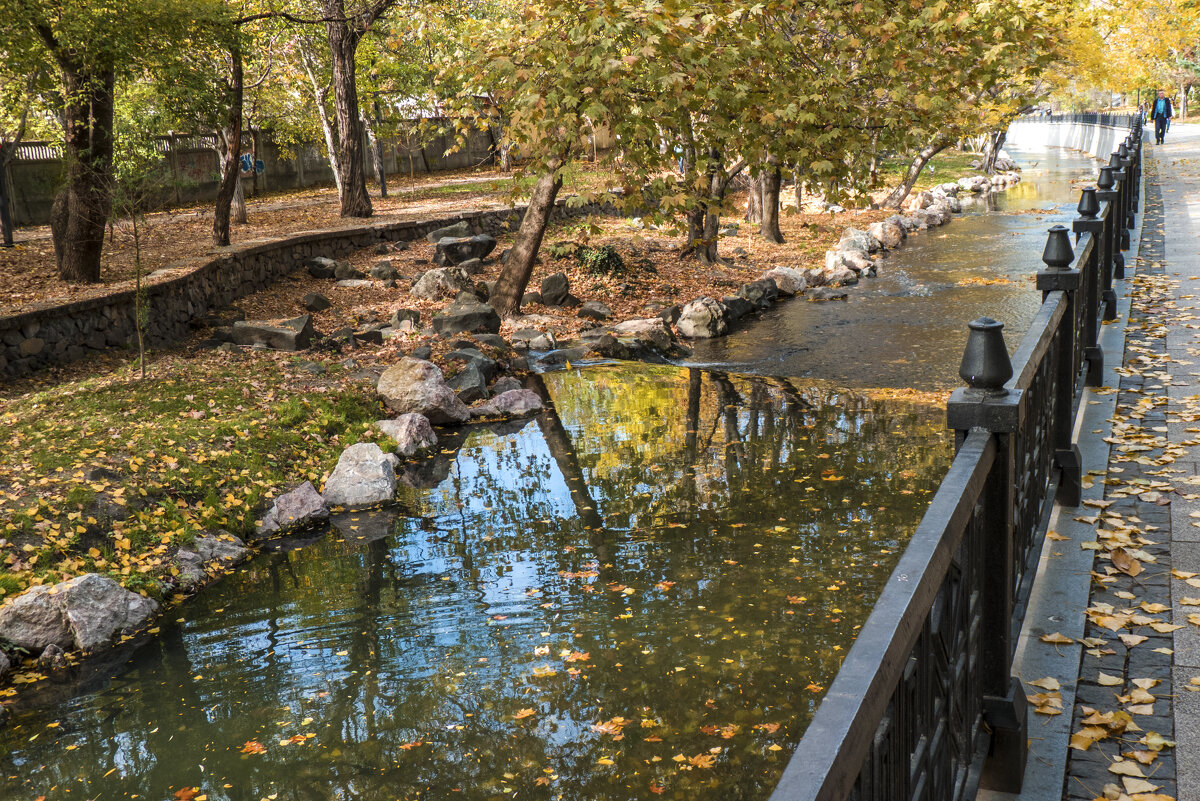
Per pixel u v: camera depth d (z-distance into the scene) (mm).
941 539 2158
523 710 5223
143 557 7469
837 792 1424
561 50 9133
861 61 10625
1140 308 9695
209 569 7625
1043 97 31750
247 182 33906
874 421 10258
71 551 7375
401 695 5500
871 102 11008
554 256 20641
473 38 11094
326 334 14836
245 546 8055
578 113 9500
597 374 13500
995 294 17141
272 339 13906
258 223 23703
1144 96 60906
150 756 5125
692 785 4477
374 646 6121
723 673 5445
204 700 5656
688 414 11125
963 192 35188
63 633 6504
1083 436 6066
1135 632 3779
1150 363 7633
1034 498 4176
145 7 13203
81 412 10031
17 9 12141
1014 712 2896
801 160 10328
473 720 5176
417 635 6219
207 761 5023
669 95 9250
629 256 20828
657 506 8172
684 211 10383
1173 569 4230
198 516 8250
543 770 4680
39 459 8586
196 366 12195
